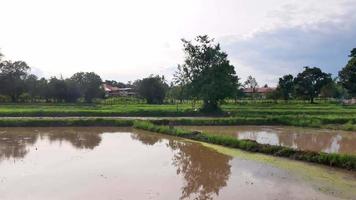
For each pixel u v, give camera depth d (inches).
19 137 1525.6
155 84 4128.9
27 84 4160.9
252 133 1699.1
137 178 866.1
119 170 946.1
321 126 1921.8
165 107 3006.9
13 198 715.4
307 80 4756.4
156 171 939.3
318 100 5319.9
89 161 1053.8
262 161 1062.4
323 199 713.6
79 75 4298.7
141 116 2379.4
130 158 1104.8
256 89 6830.7
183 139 1515.7
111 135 1630.2
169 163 1038.4
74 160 1065.5
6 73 4109.3
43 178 858.1
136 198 716.0
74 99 4224.9
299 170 950.4
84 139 1492.4
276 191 766.5
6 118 1991.9
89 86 4227.4
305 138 1540.4
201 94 2588.6
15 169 945.5
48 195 733.3
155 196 730.2
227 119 2049.7
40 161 1047.0
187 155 1157.1
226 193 753.6
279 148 1161.4
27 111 2250.2
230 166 997.8
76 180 842.2
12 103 3759.8
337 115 2306.8
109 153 1184.8
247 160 1077.8
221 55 2714.1
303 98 5012.3
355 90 3900.1
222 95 2583.7
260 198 721.6
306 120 2026.3
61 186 793.6
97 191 759.1
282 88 4987.7
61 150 1229.7
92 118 2006.6
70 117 2194.9
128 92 6476.4
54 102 4133.9
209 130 1802.4
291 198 721.0
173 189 779.4
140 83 4271.7
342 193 752.3
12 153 1165.1
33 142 1396.4
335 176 888.3
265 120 2066.9
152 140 1483.8
